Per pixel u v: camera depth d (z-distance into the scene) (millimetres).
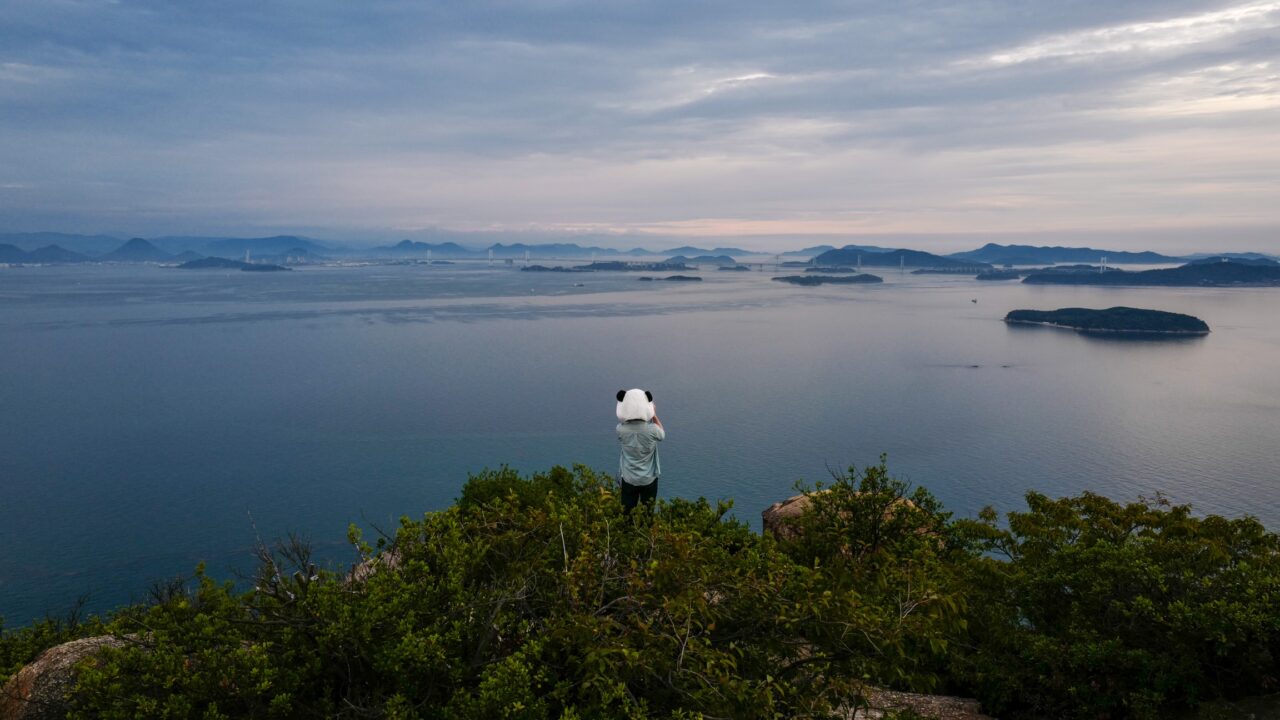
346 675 6242
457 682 6156
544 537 7852
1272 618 8547
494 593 6777
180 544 144250
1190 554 9727
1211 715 8297
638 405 11969
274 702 5555
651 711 6184
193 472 194875
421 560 7125
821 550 13266
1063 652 9297
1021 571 11031
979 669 9984
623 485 12109
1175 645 8836
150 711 5473
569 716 5633
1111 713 9211
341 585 6652
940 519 13789
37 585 125438
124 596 119500
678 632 6324
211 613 6488
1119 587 9859
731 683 5859
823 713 6570
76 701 6090
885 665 6867
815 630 6703
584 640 6141
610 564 7352
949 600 6992
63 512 163625
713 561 7629
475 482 13617
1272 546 10969
